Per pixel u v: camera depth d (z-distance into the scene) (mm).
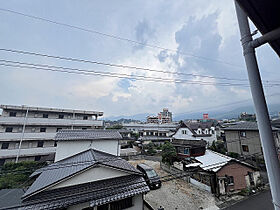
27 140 18500
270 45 1942
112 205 7047
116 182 7535
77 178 7027
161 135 36156
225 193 10359
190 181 12664
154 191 11133
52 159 16000
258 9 1497
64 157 11773
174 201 9680
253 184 11438
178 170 13953
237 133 19188
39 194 6098
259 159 15938
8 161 17078
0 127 18016
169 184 12414
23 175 12594
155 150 26312
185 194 10625
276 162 1646
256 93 1831
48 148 18844
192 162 14125
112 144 13695
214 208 8859
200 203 9430
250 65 1917
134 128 44156
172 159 16797
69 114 23438
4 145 17562
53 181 6586
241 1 1418
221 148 21438
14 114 19516
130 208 7367
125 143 31641
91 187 6902
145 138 33469
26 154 17484
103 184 7234
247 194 10359
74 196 6223
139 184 7715
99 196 6422
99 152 10867
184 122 28000
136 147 30859
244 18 2117
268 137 1715
